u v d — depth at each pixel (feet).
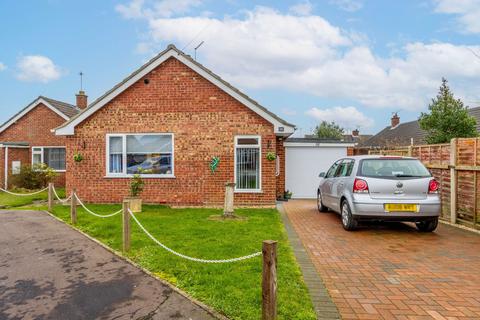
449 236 26.43
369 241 24.90
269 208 40.83
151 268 18.97
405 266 19.35
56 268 19.60
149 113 42.52
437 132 60.80
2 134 75.15
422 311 13.89
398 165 27.40
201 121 41.91
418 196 26.23
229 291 15.51
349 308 14.15
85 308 14.61
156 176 42.37
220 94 41.75
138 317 13.76
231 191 33.32
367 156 28.45
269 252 12.14
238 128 41.57
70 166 43.62
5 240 25.85
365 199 26.30
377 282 16.98
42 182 65.92
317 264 19.71
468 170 28.99
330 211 38.58
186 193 42.06
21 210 39.34
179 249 21.90
